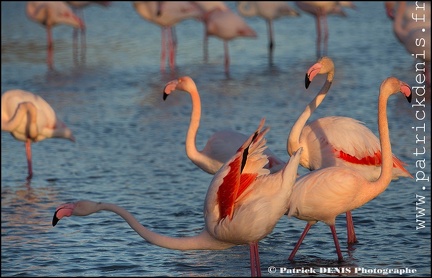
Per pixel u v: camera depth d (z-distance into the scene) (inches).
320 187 358.9
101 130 650.8
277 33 1183.6
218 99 758.5
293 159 330.3
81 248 393.7
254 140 329.4
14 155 596.1
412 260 369.4
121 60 974.4
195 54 1035.9
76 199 479.5
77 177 527.2
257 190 332.2
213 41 1143.6
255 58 987.9
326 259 373.7
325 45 1048.8
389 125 637.3
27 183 518.0
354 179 361.7
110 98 769.6
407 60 915.4
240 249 392.5
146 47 1063.0
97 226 427.8
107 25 1229.1
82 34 1071.0
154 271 361.1
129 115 700.0
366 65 895.1
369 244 393.7
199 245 350.9
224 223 335.0
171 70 916.0
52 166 557.6
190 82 468.8
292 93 773.3
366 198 368.8
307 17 1318.9
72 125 668.1
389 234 407.2
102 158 571.8
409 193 473.1
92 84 834.8
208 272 358.3
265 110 704.4
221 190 333.1
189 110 717.3
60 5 1036.5
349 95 746.2
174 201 470.0
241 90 796.6
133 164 553.6
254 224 329.4
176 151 585.3
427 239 398.9
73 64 946.7
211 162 460.8
